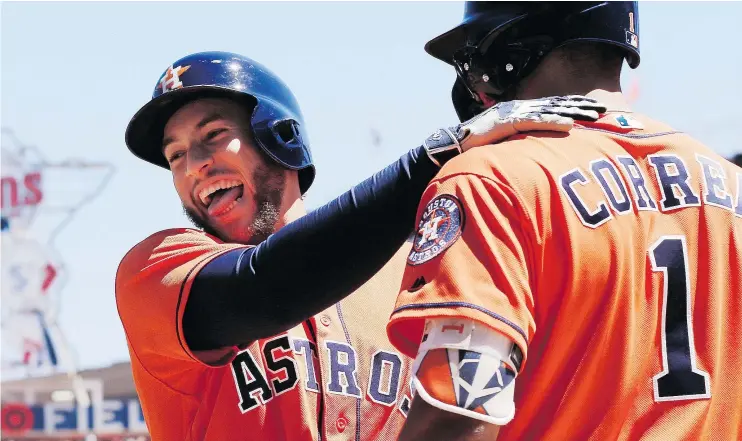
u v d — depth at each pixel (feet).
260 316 7.76
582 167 6.56
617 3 7.23
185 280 8.25
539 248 6.22
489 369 5.93
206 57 10.29
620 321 6.35
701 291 6.62
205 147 10.01
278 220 10.36
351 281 7.41
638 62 7.48
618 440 6.33
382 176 7.34
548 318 6.34
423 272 6.25
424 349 6.10
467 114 8.00
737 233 6.85
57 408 54.08
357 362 9.75
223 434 9.18
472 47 7.48
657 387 6.43
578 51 7.21
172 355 8.75
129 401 55.88
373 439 9.62
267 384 9.29
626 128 6.93
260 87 10.30
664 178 6.77
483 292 6.02
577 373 6.33
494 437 5.98
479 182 6.33
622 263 6.37
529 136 6.78
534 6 7.24
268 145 10.13
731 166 7.28
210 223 10.17
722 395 6.56
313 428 9.29
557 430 6.36
